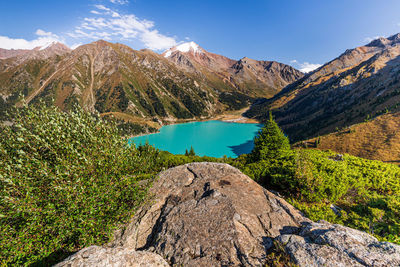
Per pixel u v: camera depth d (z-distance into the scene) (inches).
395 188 617.9
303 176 515.5
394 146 4116.6
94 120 331.3
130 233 321.4
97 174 306.0
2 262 224.4
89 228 274.1
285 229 311.1
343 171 629.0
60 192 246.5
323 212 418.3
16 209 226.7
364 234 257.8
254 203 373.1
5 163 238.5
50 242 249.3
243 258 251.3
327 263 211.6
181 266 250.5
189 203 371.6
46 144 261.3
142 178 554.9
